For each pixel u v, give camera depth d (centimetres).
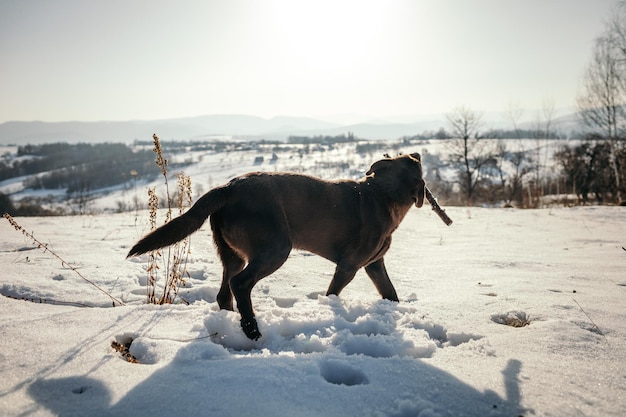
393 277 586
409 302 471
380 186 484
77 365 273
